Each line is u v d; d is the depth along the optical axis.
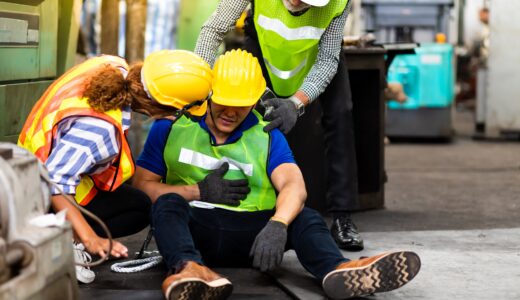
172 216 3.65
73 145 3.40
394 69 11.55
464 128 14.13
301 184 3.81
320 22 4.39
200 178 4.02
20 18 4.65
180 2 9.60
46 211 3.08
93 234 3.37
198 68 3.55
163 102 3.51
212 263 4.13
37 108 3.62
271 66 4.54
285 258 4.36
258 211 3.99
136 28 6.92
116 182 3.69
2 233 2.70
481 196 7.10
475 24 18.97
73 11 5.30
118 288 3.84
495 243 4.86
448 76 11.62
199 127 4.00
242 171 4.00
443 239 4.98
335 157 4.74
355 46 6.03
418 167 9.21
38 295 2.73
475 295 3.70
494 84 11.98
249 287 3.87
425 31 11.98
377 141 6.27
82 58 7.03
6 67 4.56
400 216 6.04
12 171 2.75
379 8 11.91
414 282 3.90
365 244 4.84
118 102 3.46
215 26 4.31
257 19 4.48
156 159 4.07
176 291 3.21
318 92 4.33
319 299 3.59
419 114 11.71
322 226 3.73
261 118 4.06
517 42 11.80
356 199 4.77
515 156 10.16
